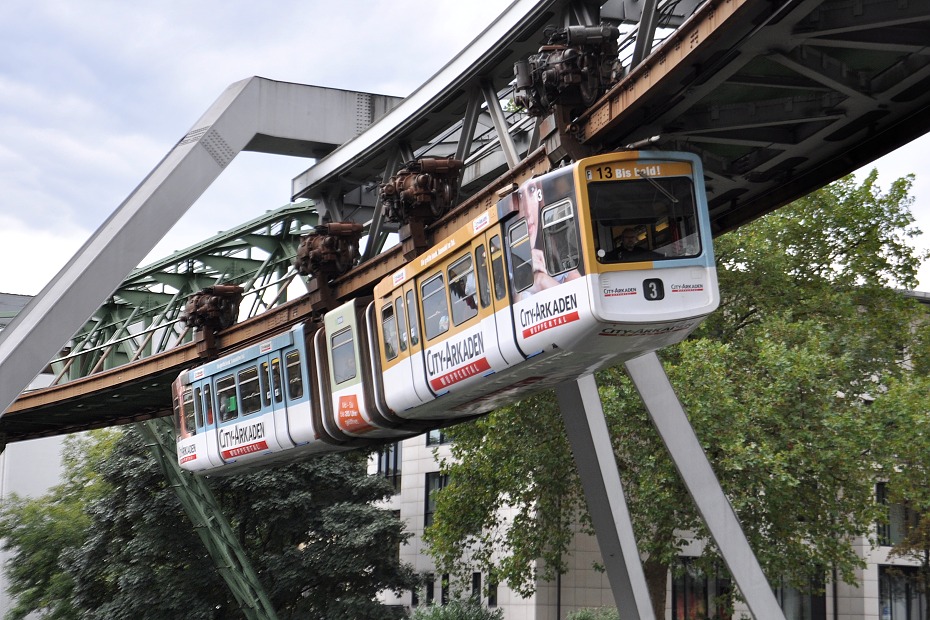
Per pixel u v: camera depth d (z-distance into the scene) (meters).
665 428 22.58
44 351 24.30
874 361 35.59
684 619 47.78
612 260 15.80
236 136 27.59
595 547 45.94
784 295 35.12
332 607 43.53
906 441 31.53
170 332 40.56
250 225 40.75
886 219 36.19
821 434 31.08
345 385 24.08
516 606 45.59
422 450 54.47
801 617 50.84
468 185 27.30
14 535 51.06
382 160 27.48
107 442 53.66
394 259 23.75
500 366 18.05
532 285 16.88
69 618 48.06
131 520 44.94
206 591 44.81
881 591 51.56
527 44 21.09
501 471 34.53
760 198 20.92
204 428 30.88
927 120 17.11
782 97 17.39
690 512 32.47
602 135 17.91
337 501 46.50
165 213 26.16
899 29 15.13
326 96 29.06
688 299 15.99
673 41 15.36
